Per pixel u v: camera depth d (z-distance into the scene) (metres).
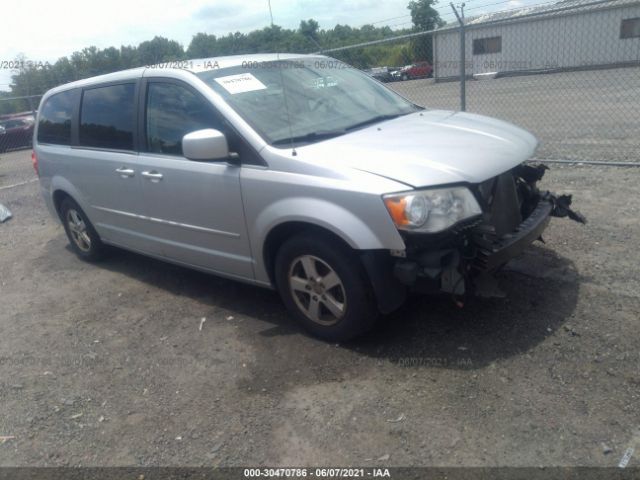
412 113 4.37
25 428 3.10
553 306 3.63
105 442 2.91
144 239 4.65
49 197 5.77
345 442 2.68
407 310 3.78
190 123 3.95
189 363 3.56
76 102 5.16
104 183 4.80
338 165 3.19
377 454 2.58
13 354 3.98
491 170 3.17
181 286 4.85
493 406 2.79
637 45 19.83
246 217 3.63
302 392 3.10
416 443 2.62
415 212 2.90
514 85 19.31
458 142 3.46
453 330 3.49
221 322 4.06
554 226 5.02
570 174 6.84
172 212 4.20
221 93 3.81
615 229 4.82
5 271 5.84
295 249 3.44
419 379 3.07
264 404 3.04
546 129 11.02
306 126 3.73
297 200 3.28
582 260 4.26
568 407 2.72
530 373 3.00
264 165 3.47
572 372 2.97
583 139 9.50
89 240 5.54
